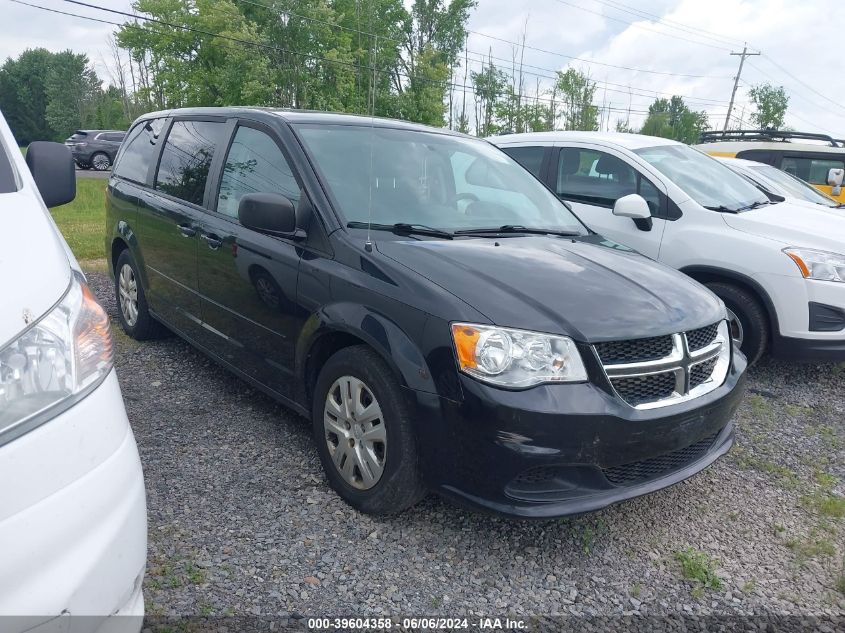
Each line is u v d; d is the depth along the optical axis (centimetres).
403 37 3819
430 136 414
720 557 292
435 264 291
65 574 153
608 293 290
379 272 291
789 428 438
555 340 259
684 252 536
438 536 289
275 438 367
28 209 212
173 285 443
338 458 305
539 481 260
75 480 160
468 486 260
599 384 261
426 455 268
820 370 562
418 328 269
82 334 177
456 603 250
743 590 271
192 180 431
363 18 3491
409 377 267
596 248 362
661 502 335
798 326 495
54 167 295
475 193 395
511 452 249
